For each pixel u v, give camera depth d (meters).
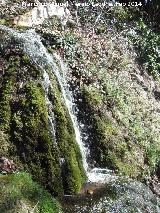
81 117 7.35
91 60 8.46
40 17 8.61
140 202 6.26
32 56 6.74
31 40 7.20
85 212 5.67
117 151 7.27
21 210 5.10
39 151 5.97
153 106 9.03
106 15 10.51
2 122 5.96
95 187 6.35
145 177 7.46
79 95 7.51
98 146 7.14
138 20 11.10
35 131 6.04
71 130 6.66
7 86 6.24
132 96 8.63
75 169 6.30
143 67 9.88
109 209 5.84
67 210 5.62
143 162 7.66
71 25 9.24
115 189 6.34
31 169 5.82
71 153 6.41
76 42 8.43
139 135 7.95
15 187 5.32
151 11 11.75
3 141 5.82
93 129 7.26
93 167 7.03
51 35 8.09
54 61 7.46
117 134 7.48
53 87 6.75
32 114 6.12
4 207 5.01
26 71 6.49
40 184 5.79
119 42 9.81
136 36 10.40
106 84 8.06
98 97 7.66
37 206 5.28
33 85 6.37
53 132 6.34
